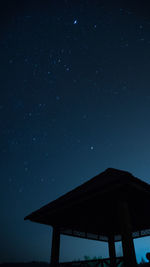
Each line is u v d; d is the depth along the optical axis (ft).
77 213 17.81
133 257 11.51
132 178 12.56
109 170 16.88
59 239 19.44
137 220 21.40
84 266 16.90
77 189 17.29
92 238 25.45
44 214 17.94
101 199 14.55
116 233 26.84
